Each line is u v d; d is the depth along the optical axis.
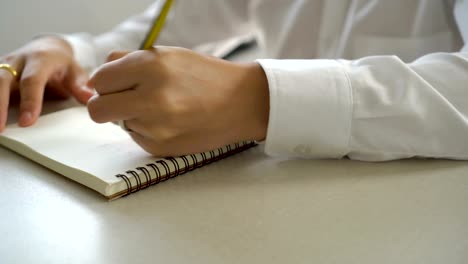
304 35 0.86
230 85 0.45
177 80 0.42
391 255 0.32
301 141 0.45
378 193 0.40
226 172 0.45
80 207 0.39
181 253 0.33
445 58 0.49
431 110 0.45
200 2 1.05
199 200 0.40
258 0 0.95
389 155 0.45
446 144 0.45
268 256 0.32
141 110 0.42
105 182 0.39
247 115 0.45
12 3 1.19
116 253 0.33
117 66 0.43
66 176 0.43
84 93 0.66
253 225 0.36
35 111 0.57
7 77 0.60
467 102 0.46
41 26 1.25
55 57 0.67
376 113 0.45
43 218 0.37
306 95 0.44
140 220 0.37
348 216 0.37
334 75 0.46
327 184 0.42
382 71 0.47
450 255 0.32
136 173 0.41
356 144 0.45
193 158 0.45
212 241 0.34
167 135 0.43
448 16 0.70
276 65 0.46
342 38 0.79
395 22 0.74
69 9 1.28
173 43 1.07
